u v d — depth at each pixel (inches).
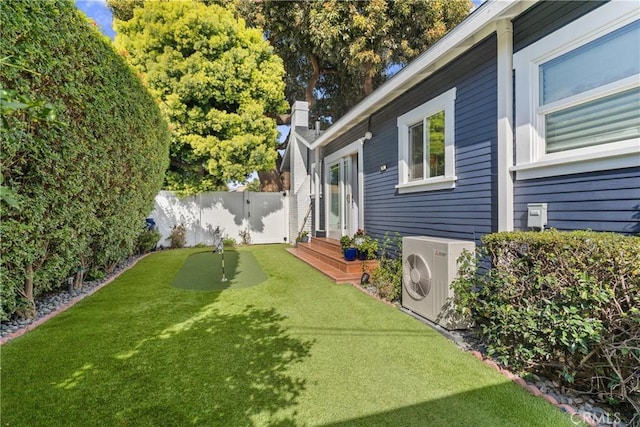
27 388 97.7
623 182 104.7
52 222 145.2
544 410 87.4
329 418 84.8
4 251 124.3
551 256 99.1
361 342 131.9
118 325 149.0
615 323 84.4
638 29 101.7
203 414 86.4
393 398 93.4
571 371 94.7
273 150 476.4
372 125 283.3
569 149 123.1
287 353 121.9
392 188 250.4
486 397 93.7
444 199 189.9
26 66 112.2
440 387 99.0
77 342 130.2
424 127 209.5
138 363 113.6
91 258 225.5
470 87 167.9
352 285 225.9
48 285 169.3
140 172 252.5
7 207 119.0
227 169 438.0
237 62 440.5
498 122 147.7
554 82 127.3
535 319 101.3
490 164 155.3
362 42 453.4
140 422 83.1
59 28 132.7
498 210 147.8
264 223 522.0
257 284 229.0
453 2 462.9
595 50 113.1
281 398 93.6
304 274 264.1
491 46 154.1
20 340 131.3
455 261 143.9
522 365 107.2
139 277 252.4
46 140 131.3
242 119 444.8
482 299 129.0
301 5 481.4
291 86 655.8
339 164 361.1
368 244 260.1
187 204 475.2
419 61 187.5
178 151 440.1
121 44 412.8
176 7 409.7
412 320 156.8
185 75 413.4
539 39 130.7
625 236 93.2
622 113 107.4
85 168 163.9
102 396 94.0
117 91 192.7
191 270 282.2
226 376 105.3
